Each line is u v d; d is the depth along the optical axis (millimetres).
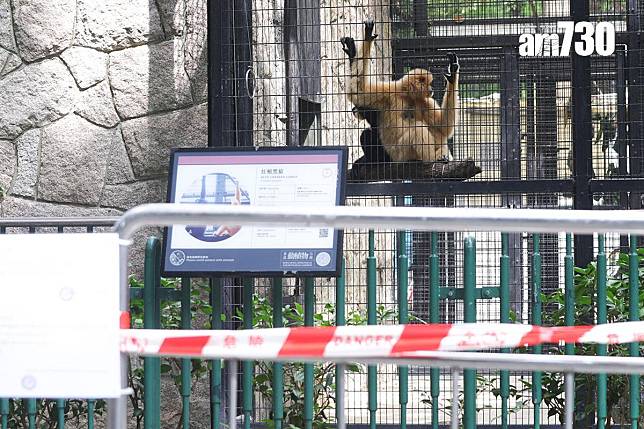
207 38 9516
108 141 9875
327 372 7840
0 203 9875
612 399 7531
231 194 6727
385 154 11117
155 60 9867
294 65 10992
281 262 6477
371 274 6582
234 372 4547
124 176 9844
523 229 4184
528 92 11375
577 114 8750
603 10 12375
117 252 4207
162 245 6832
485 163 11695
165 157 9812
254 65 10195
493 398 11078
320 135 11086
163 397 9469
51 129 9906
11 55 9961
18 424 7586
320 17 11930
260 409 9125
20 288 4223
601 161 11555
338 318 6574
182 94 9820
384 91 11031
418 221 4180
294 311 7922
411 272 10633
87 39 9914
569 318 6871
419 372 10672
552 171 11258
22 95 9914
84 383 4191
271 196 6676
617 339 4777
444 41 11266
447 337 4480
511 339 4582
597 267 6766
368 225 4180
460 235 10648
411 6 12031
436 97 12188
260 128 10312
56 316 4207
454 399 4551
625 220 4176
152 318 6746
